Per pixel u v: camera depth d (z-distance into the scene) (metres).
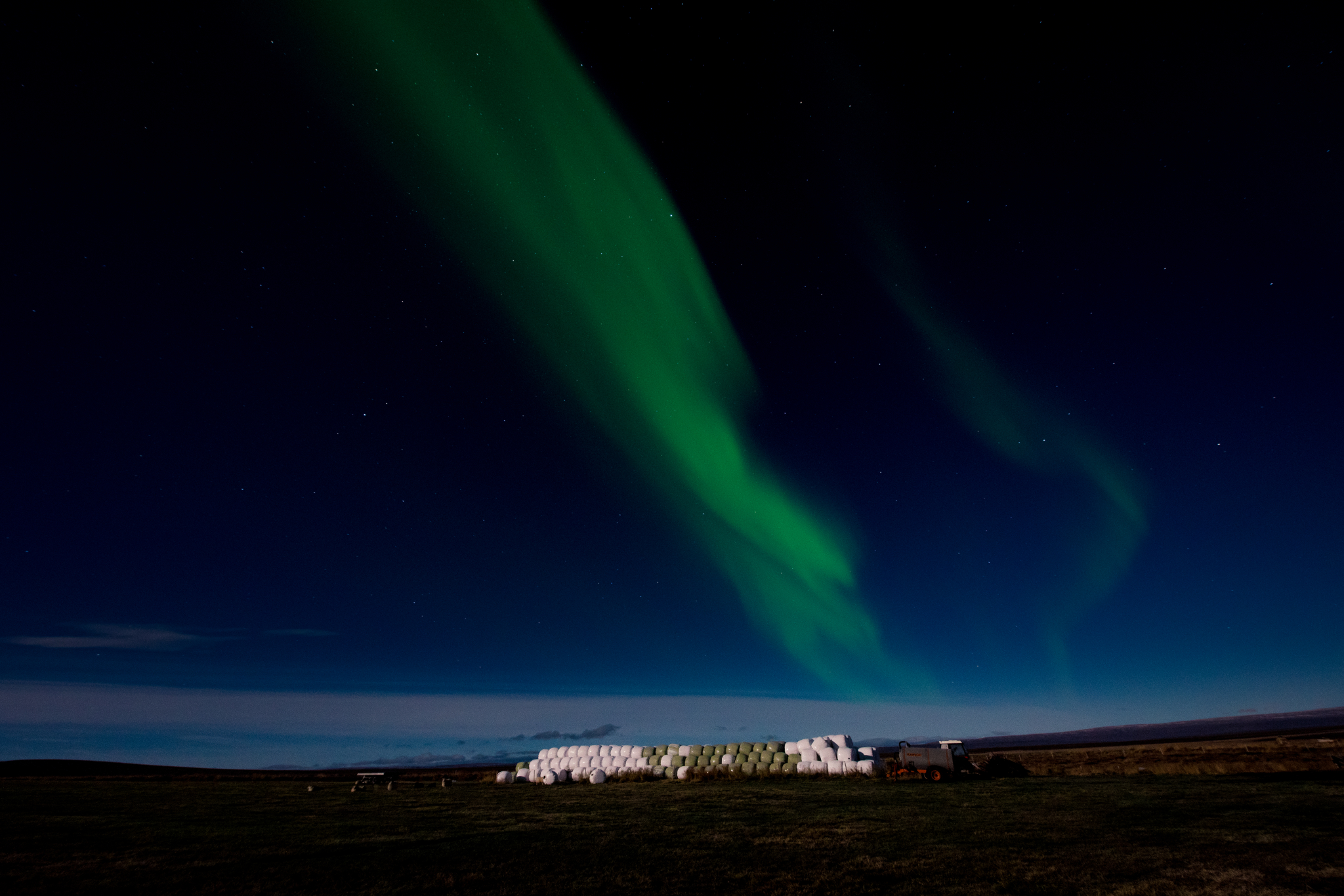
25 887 9.35
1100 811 15.76
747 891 9.09
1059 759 40.06
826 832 13.75
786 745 30.92
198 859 11.34
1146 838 12.14
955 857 10.97
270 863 11.05
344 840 13.45
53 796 23.69
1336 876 9.08
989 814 15.82
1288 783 21.83
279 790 28.55
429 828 15.34
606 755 33.66
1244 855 10.47
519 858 11.48
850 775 28.48
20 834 13.98
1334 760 28.42
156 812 18.67
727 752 31.64
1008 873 9.73
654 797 22.53
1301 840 11.64
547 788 28.83
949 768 25.62
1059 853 11.02
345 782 37.56
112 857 11.52
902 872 10.02
